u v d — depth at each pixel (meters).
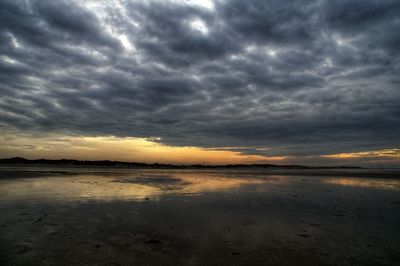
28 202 8.99
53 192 11.36
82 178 19.22
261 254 4.57
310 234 5.81
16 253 4.44
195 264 4.10
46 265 3.99
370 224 6.70
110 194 11.20
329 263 4.22
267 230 6.10
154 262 4.16
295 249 4.84
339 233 5.89
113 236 5.47
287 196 11.44
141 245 4.95
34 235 5.43
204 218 7.20
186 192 12.42
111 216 7.23
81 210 7.92
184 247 4.88
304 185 16.28
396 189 14.10
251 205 9.20
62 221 6.59
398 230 6.14
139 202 9.46
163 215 7.48
